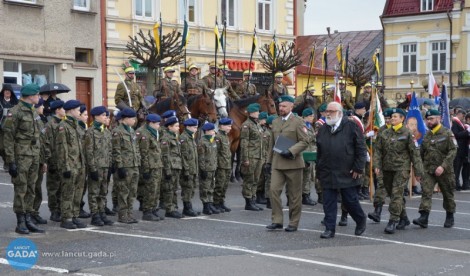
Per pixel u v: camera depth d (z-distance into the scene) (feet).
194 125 43.45
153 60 75.56
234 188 58.39
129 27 93.35
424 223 40.09
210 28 102.32
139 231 37.01
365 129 53.31
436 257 31.89
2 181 57.36
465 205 51.57
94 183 38.50
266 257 30.76
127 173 39.40
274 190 37.93
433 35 155.22
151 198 41.06
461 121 63.31
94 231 36.76
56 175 39.40
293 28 114.52
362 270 28.86
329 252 32.32
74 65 87.71
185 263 29.17
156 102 57.41
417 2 157.79
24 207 35.50
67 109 37.37
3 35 80.64
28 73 84.33
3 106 55.77
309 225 40.37
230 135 58.44
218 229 38.19
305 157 39.96
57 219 39.99
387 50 161.48
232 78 102.63
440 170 39.27
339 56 81.15
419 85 157.07
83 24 88.58
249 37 107.45
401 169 38.19
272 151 38.45
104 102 91.15
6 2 80.74
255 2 108.37
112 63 91.71
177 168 42.19
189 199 43.45
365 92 72.59
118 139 39.04
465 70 150.82
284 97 38.06
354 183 36.19
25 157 35.01
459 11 151.02
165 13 96.99
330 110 36.17
